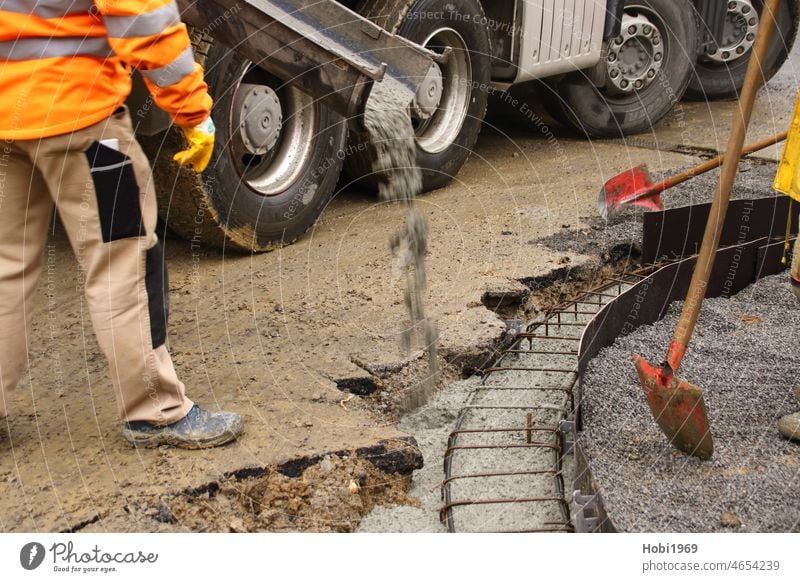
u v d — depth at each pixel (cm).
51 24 236
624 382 332
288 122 456
